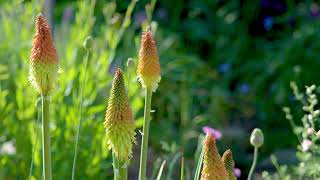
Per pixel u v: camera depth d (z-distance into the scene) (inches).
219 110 311.1
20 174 203.3
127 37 279.4
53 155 200.7
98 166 204.1
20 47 219.0
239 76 337.1
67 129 203.2
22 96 205.2
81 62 215.5
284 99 308.3
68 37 235.0
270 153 285.9
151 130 286.8
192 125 288.4
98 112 215.0
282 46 327.9
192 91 313.7
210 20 361.1
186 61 320.2
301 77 310.3
